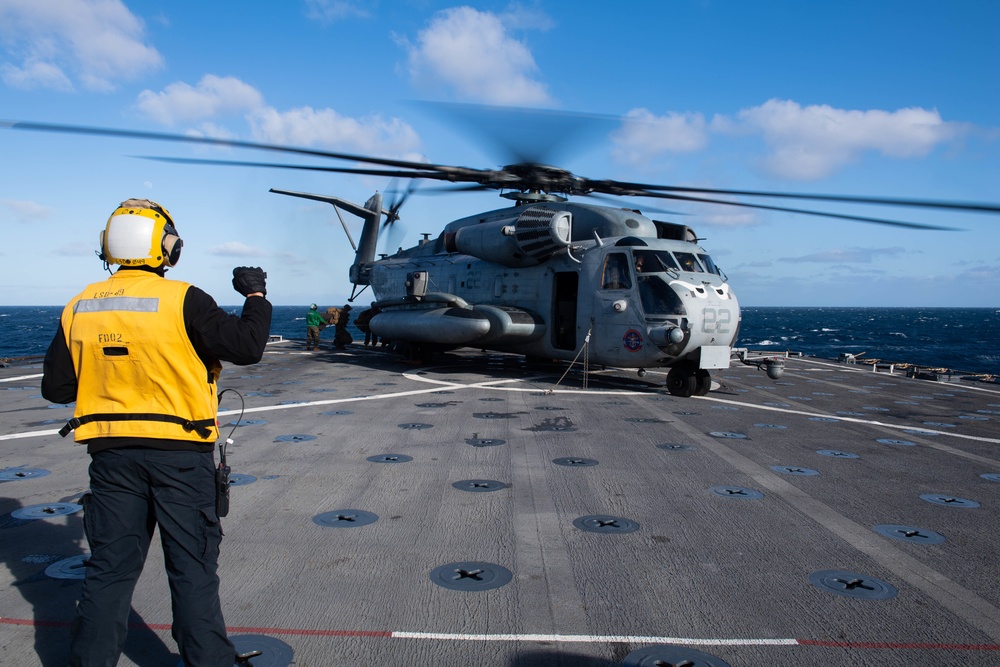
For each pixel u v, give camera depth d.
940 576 4.06
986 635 3.35
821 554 4.38
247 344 2.77
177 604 2.67
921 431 8.87
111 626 2.67
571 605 3.59
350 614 3.45
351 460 6.59
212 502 2.78
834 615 3.53
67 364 2.79
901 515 5.22
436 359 18.47
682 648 3.17
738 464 6.74
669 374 12.07
